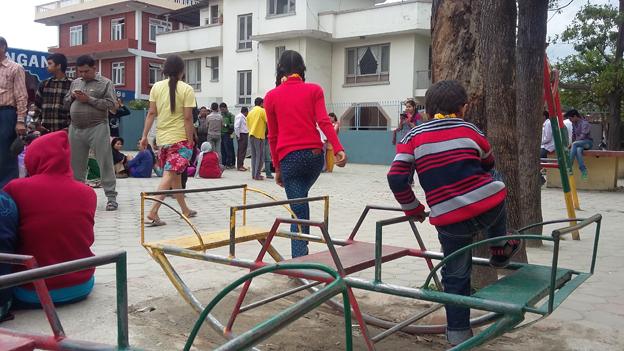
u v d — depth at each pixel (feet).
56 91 27.07
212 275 16.48
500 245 10.28
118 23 133.39
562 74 68.03
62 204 12.62
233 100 101.71
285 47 93.40
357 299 14.87
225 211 28.68
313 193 38.22
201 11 114.62
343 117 85.66
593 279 16.85
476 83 14.88
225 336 11.37
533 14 19.29
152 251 12.21
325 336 12.49
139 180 42.63
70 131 25.72
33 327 11.86
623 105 75.41
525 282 9.47
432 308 12.52
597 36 65.98
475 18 14.74
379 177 52.49
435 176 9.78
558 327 12.69
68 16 139.64
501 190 9.71
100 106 25.57
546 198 37.22
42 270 6.32
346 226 25.07
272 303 14.42
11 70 23.91
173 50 109.50
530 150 20.67
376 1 100.94
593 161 43.16
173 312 13.53
